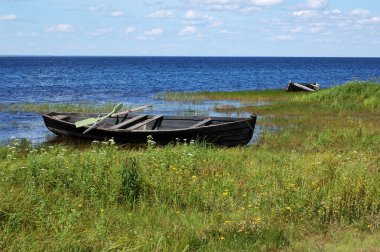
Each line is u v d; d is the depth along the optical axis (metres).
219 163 11.93
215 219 7.60
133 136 16.86
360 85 28.03
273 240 6.59
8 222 6.73
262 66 162.38
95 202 8.16
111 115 18.09
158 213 7.93
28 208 7.39
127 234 6.61
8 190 8.13
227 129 16.38
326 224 7.43
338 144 16.30
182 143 16.62
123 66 149.00
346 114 24.12
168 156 11.75
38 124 22.88
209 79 77.25
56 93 43.91
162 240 6.35
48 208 7.61
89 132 17.69
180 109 29.62
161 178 9.36
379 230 7.16
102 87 53.81
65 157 11.08
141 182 8.98
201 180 9.91
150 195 8.79
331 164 11.05
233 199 8.80
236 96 36.81
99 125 19.78
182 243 6.33
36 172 9.36
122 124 18.47
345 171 10.04
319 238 6.82
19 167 9.80
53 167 9.68
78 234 6.48
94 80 68.69
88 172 9.45
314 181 9.39
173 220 7.56
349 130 18.06
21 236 6.35
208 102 34.06
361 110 25.09
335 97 27.97
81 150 16.39
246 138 16.52
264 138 17.83
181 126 19.14
